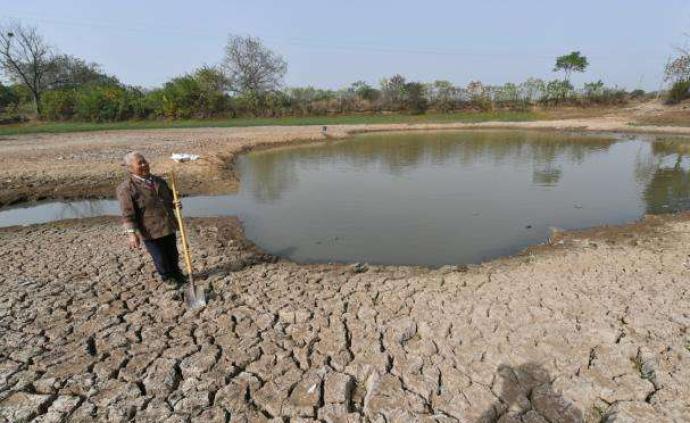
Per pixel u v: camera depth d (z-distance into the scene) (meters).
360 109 39.88
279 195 10.66
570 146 19.14
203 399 3.26
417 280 5.25
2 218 8.96
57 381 3.45
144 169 4.45
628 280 5.05
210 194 10.70
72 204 9.90
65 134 24.62
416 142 21.66
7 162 13.70
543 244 6.86
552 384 3.34
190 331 4.16
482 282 5.12
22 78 40.78
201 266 5.83
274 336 4.05
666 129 23.14
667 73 32.66
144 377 3.51
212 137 22.05
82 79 50.16
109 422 3.05
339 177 12.92
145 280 5.29
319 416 3.09
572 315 4.25
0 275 5.51
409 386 3.35
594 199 9.80
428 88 40.06
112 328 4.21
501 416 3.07
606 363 3.53
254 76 45.19
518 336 3.93
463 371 3.51
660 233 6.98
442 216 8.65
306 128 28.08
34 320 4.38
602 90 37.28
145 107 36.75
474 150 18.34
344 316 4.36
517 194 10.41
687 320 4.09
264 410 3.17
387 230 7.82
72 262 5.91
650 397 3.15
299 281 5.33
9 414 3.10
